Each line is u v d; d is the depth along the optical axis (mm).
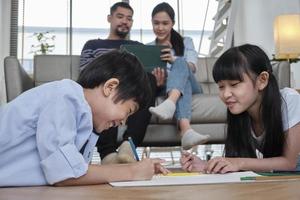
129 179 787
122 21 2648
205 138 1875
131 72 843
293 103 1179
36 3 4082
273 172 1021
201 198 518
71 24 4141
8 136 763
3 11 3873
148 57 2186
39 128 743
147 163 847
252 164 1044
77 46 4129
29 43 4000
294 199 492
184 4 4387
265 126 1176
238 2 4320
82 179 732
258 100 1175
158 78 2188
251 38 4176
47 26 4086
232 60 1131
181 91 2066
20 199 548
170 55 2207
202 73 3115
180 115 2053
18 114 775
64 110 748
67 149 723
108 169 779
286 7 3789
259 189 607
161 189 639
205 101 2256
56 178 713
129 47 2184
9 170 748
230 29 4305
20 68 2340
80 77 861
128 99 833
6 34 3885
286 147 1146
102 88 820
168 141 2225
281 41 3260
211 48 4453
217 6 4480
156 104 2137
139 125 1897
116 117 826
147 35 4207
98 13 4207
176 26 4344
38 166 761
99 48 2539
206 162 1137
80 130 791
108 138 1701
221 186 668
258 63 1145
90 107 819
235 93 1137
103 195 569
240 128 1244
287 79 2336
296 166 1148
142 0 4238
